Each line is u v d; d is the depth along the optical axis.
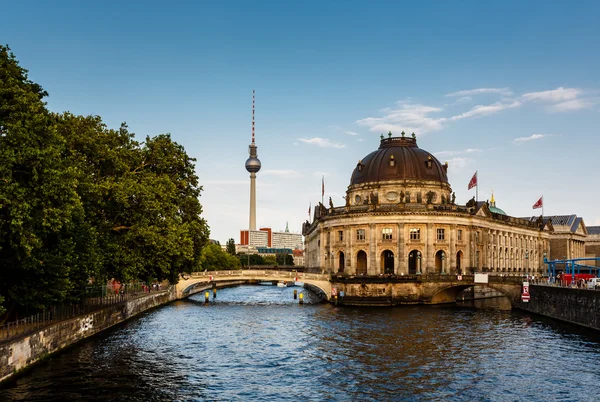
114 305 73.12
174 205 69.62
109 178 63.44
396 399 42.50
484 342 64.75
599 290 71.25
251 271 117.12
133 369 49.31
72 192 44.97
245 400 41.78
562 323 81.00
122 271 63.47
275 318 86.25
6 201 39.34
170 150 75.06
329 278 112.50
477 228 124.06
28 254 40.62
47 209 42.62
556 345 62.91
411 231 115.94
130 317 81.94
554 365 53.22
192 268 81.56
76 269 53.88
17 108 43.28
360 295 107.56
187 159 77.44
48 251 49.50
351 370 51.03
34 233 43.88
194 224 75.00
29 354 46.88
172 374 48.38
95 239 57.72
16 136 41.75
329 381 47.31
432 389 45.16
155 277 73.50
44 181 43.38
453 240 116.69
